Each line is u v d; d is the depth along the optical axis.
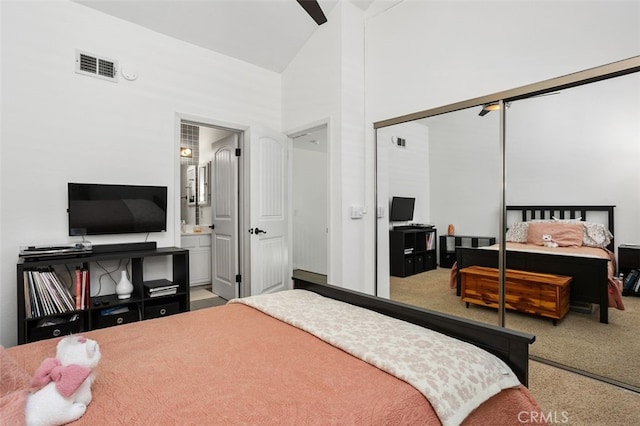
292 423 0.76
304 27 3.47
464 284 2.79
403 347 1.13
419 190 3.08
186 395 0.89
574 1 2.12
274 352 1.16
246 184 3.69
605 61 2.01
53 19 2.56
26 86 2.44
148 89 3.04
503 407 1.05
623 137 2.02
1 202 2.35
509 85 2.43
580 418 1.63
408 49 3.08
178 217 3.22
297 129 3.82
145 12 2.89
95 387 0.94
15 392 0.82
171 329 1.40
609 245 2.10
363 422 0.78
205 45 3.38
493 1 2.50
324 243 5.57
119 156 2.87
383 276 3.40
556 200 2.30
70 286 2.59
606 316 2.12
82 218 2.60
